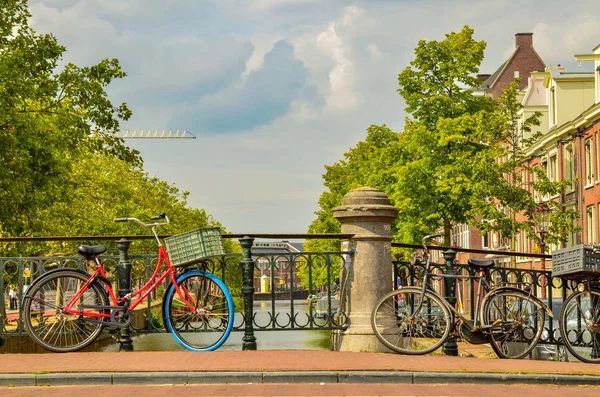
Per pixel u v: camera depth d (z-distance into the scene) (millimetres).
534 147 50469
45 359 9352
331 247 65250
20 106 27453
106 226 40281
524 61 77000
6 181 25891
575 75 48438
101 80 28609
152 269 10445
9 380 8344
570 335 10578
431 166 39156
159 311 10469
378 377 8523
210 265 10547
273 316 10539
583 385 8641
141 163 29484
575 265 10305
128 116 28875
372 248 10727
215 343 10125
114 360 9234
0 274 10727
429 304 10453
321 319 10648
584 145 43719
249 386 8227
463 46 40031
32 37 27938
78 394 7801
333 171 66250
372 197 10836
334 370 8570
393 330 10414
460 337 10523
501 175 34188
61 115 27062
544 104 57125
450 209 38812
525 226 33375
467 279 10648
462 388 8266
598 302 10625
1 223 26797
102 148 29203
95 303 10102
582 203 43562
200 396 7629
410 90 40719
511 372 8758
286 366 8773
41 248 29562
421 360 9430
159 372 8445
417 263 10664
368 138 51938
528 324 10586
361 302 10656
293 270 10727
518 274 11148
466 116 37844
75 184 28766
